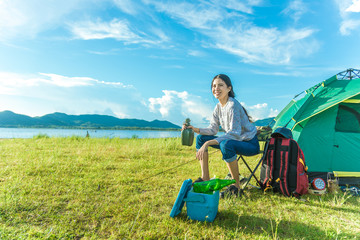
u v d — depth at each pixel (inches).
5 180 115.9
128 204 92.2
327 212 93.2
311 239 70.2
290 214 89.4
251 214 86.9
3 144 285.1
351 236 72.4
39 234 65.3
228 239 67.4
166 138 413.4
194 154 247.8
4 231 65.0
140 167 165.2
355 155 137.6
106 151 234.7
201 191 81.7
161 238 66.3
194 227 73.6
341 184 133.0
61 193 102.3
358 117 142.5
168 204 93.1
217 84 110.3
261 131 128.8
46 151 217.8
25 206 84.1
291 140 113.6
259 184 121.5
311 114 142.0
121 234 67.7
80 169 148.8
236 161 105.5
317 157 141.6
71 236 65.6
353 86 144.5
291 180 110.7
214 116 123.0
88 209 85.0
